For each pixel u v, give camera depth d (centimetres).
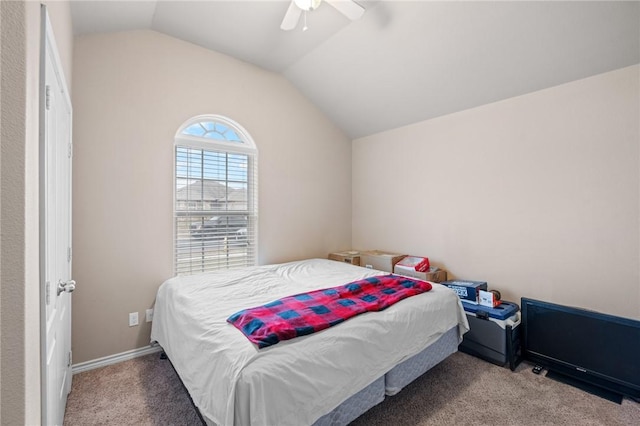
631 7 178
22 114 72
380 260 338
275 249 341
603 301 216
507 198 266
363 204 407
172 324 204
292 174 355
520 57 229
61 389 159
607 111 214
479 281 283
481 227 285
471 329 250
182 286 229
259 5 229
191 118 280
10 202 70
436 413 179
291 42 279
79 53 224
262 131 329
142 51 253
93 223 229
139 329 250
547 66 227
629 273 206
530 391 201
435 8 219
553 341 221
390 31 248
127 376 218
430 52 253
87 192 227
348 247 416
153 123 258
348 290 212
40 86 95
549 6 192
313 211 377
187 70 277
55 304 134
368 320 169
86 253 226
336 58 296
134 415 177
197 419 174
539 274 247
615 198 211
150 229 256
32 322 81
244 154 320
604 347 198
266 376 120
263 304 193
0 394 69
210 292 217
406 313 186
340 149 408
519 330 241
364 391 159
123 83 243
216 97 295
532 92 250
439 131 320
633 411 180
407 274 307
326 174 391
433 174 325
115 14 214
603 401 190
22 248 71
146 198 254
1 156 69
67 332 184
